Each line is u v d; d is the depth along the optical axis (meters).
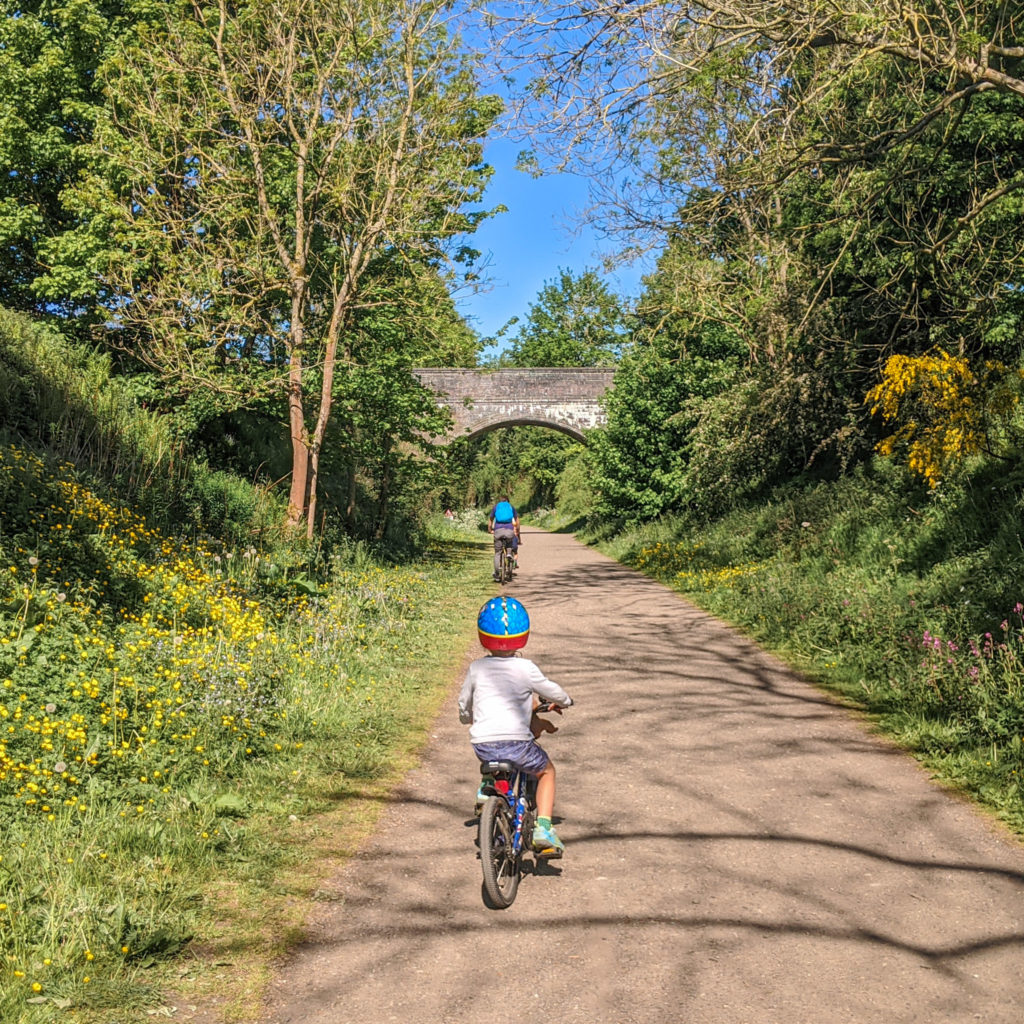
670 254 16.30
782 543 15.47
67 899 4.06
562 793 6.03
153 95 16.05
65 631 7.46
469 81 16.14
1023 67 10.63
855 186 12.12
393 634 11.18
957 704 7.19
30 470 10.89
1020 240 12.63
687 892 4.52
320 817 5.52
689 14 9.44
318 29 16.42
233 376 16.59
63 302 20.02
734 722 7.60
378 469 24.23
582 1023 3.38
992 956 3.84
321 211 17.45
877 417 17.12
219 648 7.89
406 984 3.66
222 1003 3.51
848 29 8.71
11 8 19.77
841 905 4.35
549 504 68.38
